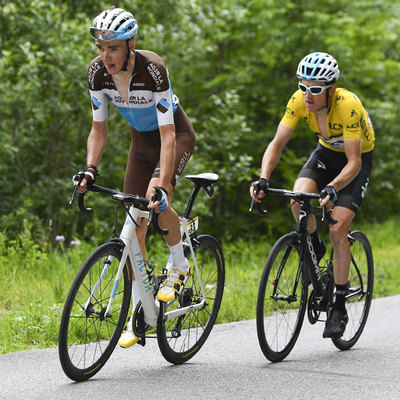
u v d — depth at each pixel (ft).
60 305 61.46
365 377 44.42
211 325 51.13
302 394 40.01
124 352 50.44
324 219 47.37
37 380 41.86
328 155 53.72
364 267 57.82
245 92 165.17
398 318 66.49
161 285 45.70
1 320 55.11
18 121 116.88
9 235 108.17
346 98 49.57
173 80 128.98
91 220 124.57
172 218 45.14
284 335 49.57
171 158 42.73
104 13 40.73
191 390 40.29
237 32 154.10
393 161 196.65
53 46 112.06
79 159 124.16
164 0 124.36
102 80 44.14
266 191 48.75
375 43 167.32
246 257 114.42
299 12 157.89
